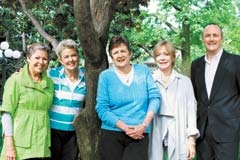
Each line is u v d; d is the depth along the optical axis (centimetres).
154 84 458
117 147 446
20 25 1711
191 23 2212
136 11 1065
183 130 470
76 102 489
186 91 476
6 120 451
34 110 457
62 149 494
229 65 483
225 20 2283
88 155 497
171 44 472
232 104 481
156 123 471
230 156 477
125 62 449
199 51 2598
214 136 482
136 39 1992
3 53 1856
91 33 465
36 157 454
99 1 509
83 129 492
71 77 488
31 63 456
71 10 1112
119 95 446
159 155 466
